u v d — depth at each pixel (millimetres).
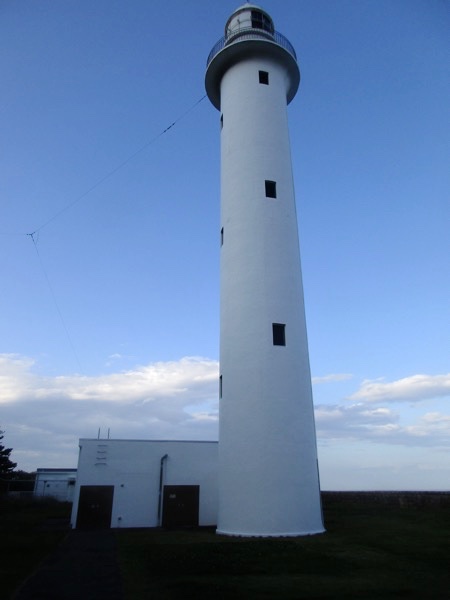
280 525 17359
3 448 49781
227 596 9281
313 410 20109
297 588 9922
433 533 19047
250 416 18656
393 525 22109
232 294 20797
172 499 24734
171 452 25422
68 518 28156
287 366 19453
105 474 24422
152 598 9188
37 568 12328
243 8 26719
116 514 23969
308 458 18734
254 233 21109
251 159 22312
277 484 17781
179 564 12367
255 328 19734
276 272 20703
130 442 25156
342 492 39469
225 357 20453
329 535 17938
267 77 24188
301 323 20719
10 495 42031
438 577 11047
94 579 10914
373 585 10227
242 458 18359
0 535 19734
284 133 23688
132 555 14211
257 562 12555
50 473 46031
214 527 23656
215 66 24844
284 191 22344
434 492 34125
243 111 23281
